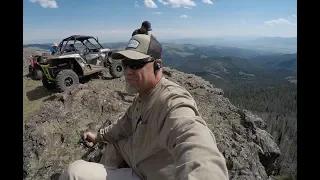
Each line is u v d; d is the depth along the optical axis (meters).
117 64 8.88
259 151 4.30
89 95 5.37
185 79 7.99
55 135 4.12
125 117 2.19
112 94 5.54
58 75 7.96
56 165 3.49
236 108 6.03
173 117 1.40
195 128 1.26
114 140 2.26
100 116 4.91
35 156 3.64
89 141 2.50
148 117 1.66
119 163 2.17
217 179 1.02
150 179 1.71
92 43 10.38
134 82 1.67
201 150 1.14
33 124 4.30
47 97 8.20
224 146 3.99
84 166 1.88
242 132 4.78
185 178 1.06
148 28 2.66
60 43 9.70
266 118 49.59
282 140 26.41
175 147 1.27
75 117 4.69
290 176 15.02
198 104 6.04
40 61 9.13
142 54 1.61
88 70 8.88
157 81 1.69
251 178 3.36
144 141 1.71
